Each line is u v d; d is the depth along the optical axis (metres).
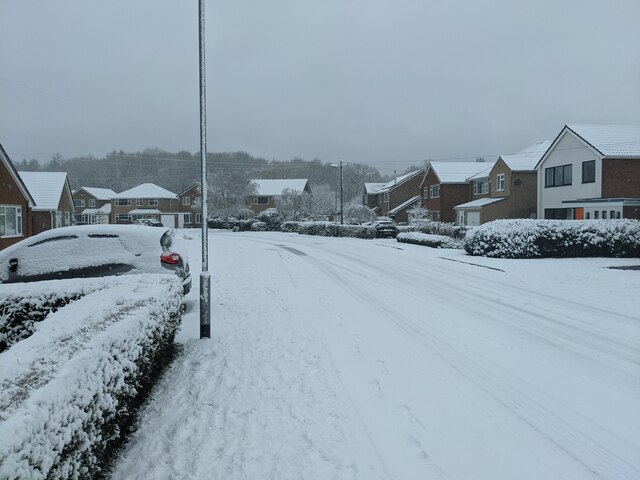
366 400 5.06
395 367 6.06
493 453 4.02
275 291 11.55
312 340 7.23
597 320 8.55
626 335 7.57
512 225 19.16
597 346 6.97
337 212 65.75
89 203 91.75
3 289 6.55
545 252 18.94
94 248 8.82
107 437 3.59
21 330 6.48
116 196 82.62
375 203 71.75
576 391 5.32
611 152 29.89
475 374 5.83
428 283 12.84
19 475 2.21
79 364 3.17
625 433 4.36
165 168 128.25
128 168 128.00
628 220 19.45
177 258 9.02
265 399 5.10
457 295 11.05
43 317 6.48
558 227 19.02
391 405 4.95
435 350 6.76
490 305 9.88
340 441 4.21
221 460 3.91
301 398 5.12
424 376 5.75
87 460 3.06
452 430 4.41
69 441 2.74
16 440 2.26
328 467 3.80
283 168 118.50
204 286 7.34
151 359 5.00
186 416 4.71
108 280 6.76
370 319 8.62
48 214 40.22
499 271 15.16
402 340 7.25
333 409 4.85
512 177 41.38
